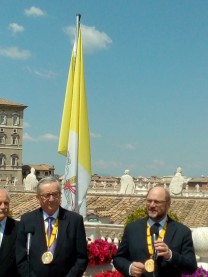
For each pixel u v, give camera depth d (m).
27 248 6.87
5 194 7.15
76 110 14.74
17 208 33.62
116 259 6.78
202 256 12.04
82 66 14.98
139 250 6.54
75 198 14.52
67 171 14.63
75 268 6.82
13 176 107.81
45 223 6.96
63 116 15.02
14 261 7.11
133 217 18.80
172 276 6.41
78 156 14.69
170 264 6.36
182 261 6.33
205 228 12.23
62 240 6.84
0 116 107.50
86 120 14.89
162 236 6.54
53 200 6.85
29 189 40.16
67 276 6.76
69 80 15.11
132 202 34.00
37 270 6.74
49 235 6.89
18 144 109.19
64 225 6.93
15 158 108.75
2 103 106.88
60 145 15.02
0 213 7.09
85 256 6.99
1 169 106.75
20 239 6.96
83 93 14.90
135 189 39.38
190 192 39.81
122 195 35.75
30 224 6.96
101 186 50.56
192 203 33.38
